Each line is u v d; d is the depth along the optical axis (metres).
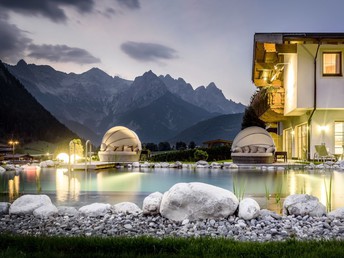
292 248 3.82
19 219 5.62
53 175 13.34
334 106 19.36
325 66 19.52
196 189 5.50
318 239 4.36
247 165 17.23
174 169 16.41
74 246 3.92
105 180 11.32
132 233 4.77
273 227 5.06
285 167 16.14
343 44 19.34
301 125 22.77
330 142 19.94
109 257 3.63
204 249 3.80
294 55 20.11
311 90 19.50
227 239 4.22
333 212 5.66
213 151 25.27
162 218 5.59
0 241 4.09
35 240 4.13
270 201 7.02
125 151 21.84
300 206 5.73
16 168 16.73
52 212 5.78
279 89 23.05
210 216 5.44
